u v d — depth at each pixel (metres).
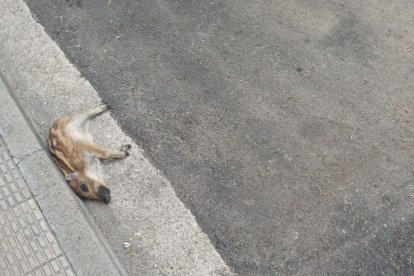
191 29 2.98
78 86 2.88
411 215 2.49
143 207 2.60
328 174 2.59
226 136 2.71
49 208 2.48
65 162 2.63
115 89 2.86
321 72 2.81
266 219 2.53
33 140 2.62
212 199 2.59
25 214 2.48
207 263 2.48
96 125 2.78
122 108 2.81
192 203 2.59
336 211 2.52
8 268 2.39
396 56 2.81
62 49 2.98
